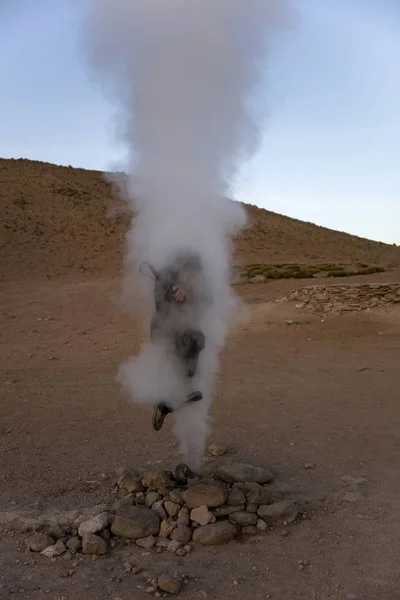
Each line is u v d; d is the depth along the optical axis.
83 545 4.51
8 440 7.44
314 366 11.94
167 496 5.26
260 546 4.60
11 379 10.86
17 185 54.06
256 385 10.34
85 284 28.38
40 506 5.39
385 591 3.91
